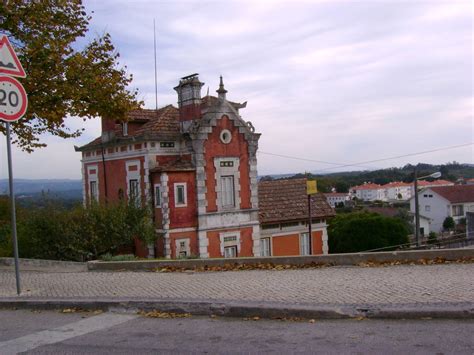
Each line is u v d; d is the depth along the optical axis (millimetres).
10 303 9258
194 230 24281
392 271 10633
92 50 17438
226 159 25469
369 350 5992
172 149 24906
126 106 17938
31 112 15828
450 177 106562
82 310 8742
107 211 20203
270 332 6945
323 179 108000
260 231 27812
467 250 11359
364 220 43031
